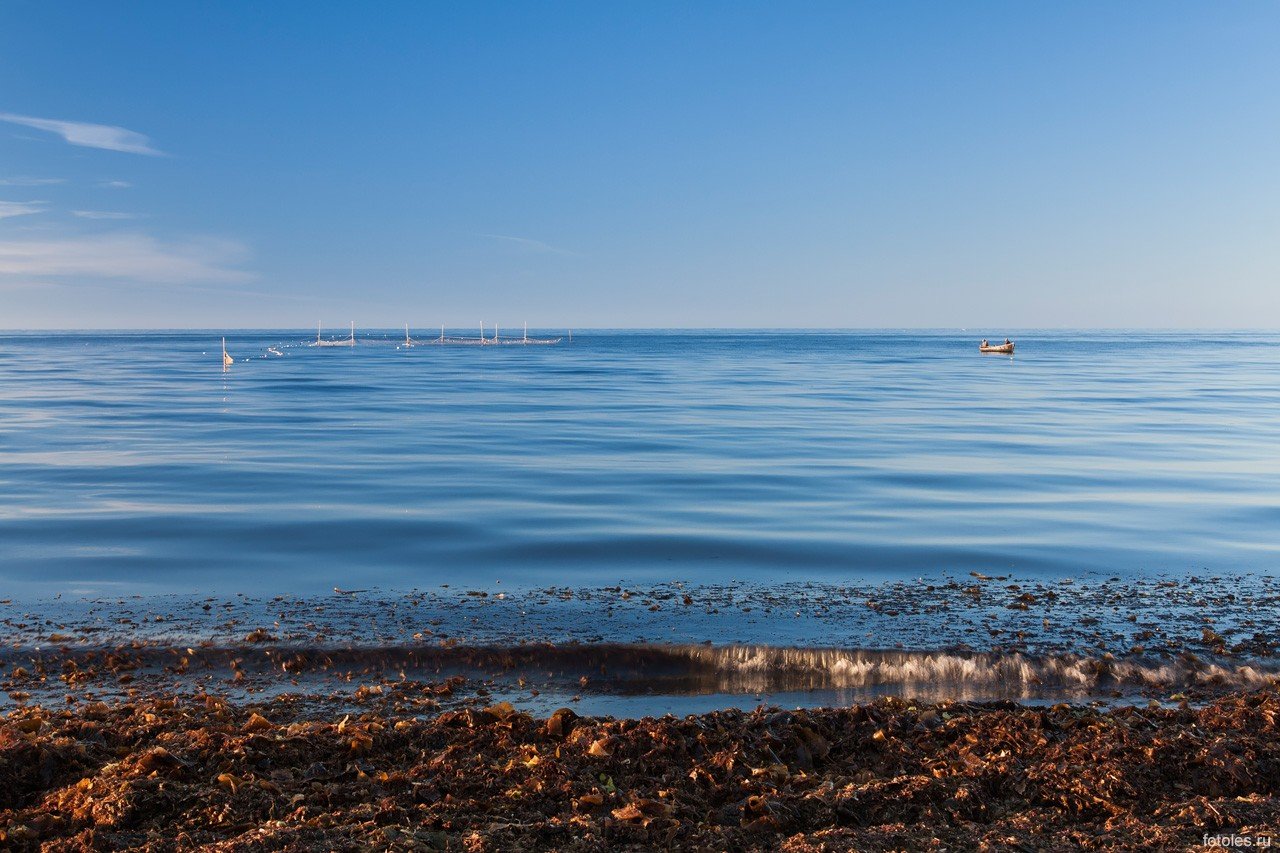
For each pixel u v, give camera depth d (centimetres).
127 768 613
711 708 873
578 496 1969
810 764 670
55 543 1531
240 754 641
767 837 555
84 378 7244
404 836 526
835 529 1650
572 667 979
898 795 603
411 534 1599
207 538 1569
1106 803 602
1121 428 3434
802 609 1171
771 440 3020
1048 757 659
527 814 574
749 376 7606
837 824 575
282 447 2823
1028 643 1041
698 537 1579
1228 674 959
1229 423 3634
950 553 1475
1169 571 1374
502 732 699
